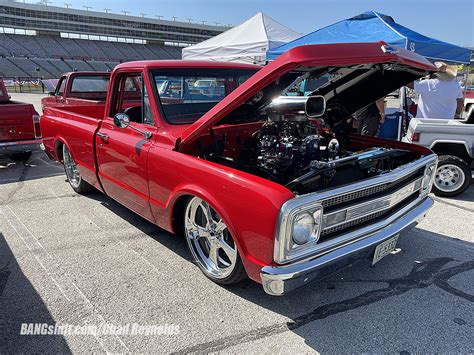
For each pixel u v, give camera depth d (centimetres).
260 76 260
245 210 248
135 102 429
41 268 343
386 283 322
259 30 1241
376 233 278
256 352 244
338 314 281
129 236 410
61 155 564
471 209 498
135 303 293
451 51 782
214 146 327
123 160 380
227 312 283
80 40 6481
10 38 5809
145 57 6769
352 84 354
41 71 5209
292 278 235
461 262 357
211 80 383
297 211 229
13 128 691
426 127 544
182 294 304
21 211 484
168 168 316
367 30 815
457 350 246
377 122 632
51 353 244
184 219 333
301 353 244
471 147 529
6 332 261
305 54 248
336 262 253
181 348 248
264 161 324
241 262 284
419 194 335
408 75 335
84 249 379
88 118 463
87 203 514
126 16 7062
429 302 296
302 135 346
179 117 357
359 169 302
